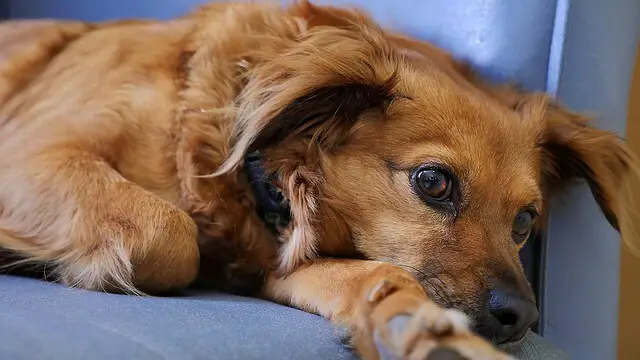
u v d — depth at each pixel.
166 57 0.61
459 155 0.56
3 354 0.38
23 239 0.56
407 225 0.55
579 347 0.65
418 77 0.58
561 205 0.66
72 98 0.60
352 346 0.45
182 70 0.61
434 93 0.57
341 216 0.56
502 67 0.63
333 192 0.56
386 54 0.58
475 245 0.55
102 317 0.43
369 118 0.57
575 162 0.66
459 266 0.54
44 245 0.55
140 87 0.59
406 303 0.44
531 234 0.65
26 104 0.62
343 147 0.57
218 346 0.41
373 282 0.47
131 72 0.60
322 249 0.57
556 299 0.64
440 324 0.41
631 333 0.89
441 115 0.57
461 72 0.62
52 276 0.56
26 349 0.38
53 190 0.55
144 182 0.58
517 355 0.52
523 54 0.63
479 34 0.64
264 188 0.58
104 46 0.63
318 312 0.51
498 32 0.63
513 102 0.62
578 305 0.65
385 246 0.55
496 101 0.60
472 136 0.57
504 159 0.57
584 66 0.63
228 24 0.61
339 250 0.57
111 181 0.55
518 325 0.52
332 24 0.60
